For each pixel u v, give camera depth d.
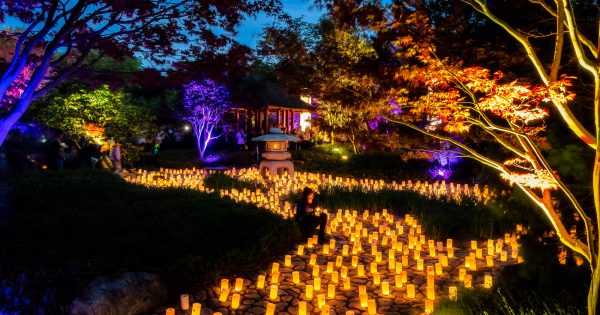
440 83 4.77
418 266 7.12
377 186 15.47
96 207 8.71
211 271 6.19
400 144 8.46
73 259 5.80
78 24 7.23
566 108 3.23
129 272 5.54
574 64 5.04
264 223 7.95
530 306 4.61
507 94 3.64
